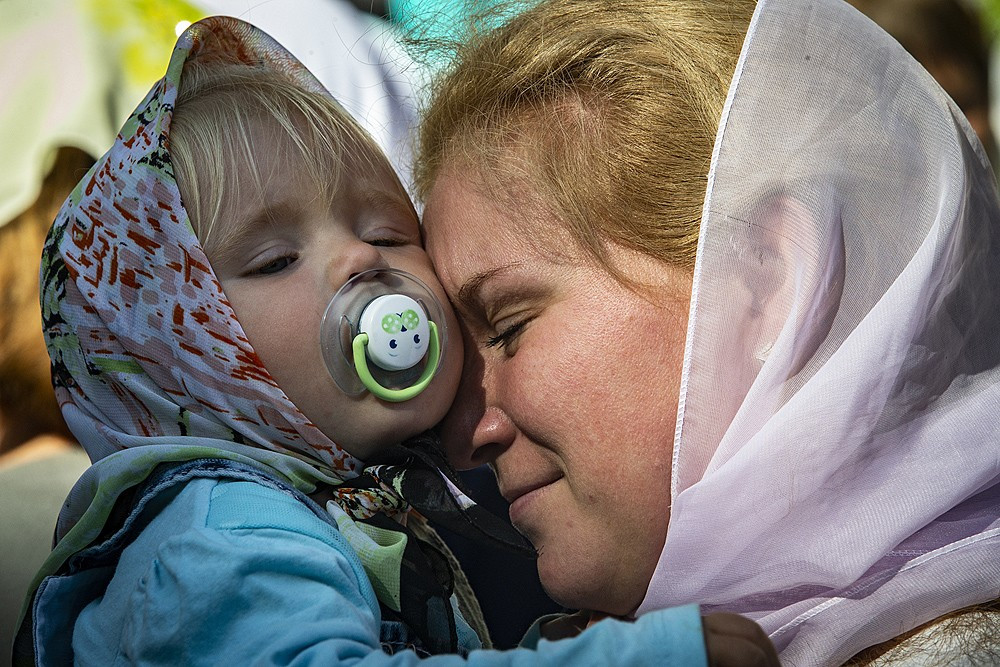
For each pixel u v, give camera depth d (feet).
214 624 4.05
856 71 4.55
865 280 4.40
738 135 4.42
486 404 5.24
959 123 4.82
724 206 4.37
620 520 4.75
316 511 4.89
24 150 8.91
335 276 5.07
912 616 4.23
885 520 4.21
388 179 5.61
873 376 4.22
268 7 9.77
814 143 4.44
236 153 5.19
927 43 10.06
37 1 9.48
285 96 5.48
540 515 5.01
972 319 4.43
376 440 5.12
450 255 5.22
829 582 4.27
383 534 5.00
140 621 4.19
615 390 4.69
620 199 4.79
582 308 4.79
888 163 4.46
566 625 5.45
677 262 4.72
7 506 8.09
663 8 5.25
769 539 4.31
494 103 5.31
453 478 5.13
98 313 5.18
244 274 5.11
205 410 5.10
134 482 4.85
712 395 4.34
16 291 8.68
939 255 4.31
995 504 4.41
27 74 9.27
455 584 5.81
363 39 9.47
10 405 8.56
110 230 5.15
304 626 3.92
